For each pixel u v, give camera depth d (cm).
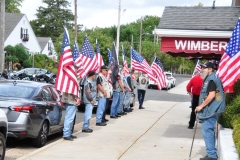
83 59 1675
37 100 1073
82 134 1269
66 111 1166
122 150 1041
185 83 6019
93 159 935
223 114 959
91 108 1306
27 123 1008
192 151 1042
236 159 645
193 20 1193
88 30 5484
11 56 5038
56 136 1284
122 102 1823
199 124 1596
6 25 6084
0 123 823
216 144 1051
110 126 1464
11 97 1048
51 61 5916
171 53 1357
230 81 942
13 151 1023
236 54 943
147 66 1855
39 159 920
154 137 1244
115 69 1705
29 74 3381
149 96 3316
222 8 1237
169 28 1154
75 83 1139
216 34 1130
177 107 2325
